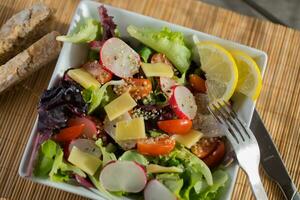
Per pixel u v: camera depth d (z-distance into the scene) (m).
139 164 0.52
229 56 0.56
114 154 0.54
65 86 0.53
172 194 0.51
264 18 0.80
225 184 0.53
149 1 0.67
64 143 0.54
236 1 0.80
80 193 0.52
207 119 0.56
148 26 0.58
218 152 0.55
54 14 0.64
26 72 0.60
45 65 0.62
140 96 0.56
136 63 0.56
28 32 0.62
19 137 0.60
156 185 0.52
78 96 0.53
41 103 0.53
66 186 0.52
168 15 0.67
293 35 0.66
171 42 0.57
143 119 0.54
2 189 0.58
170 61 0.58
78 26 0.58
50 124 0.52
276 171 0.59
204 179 0.53
